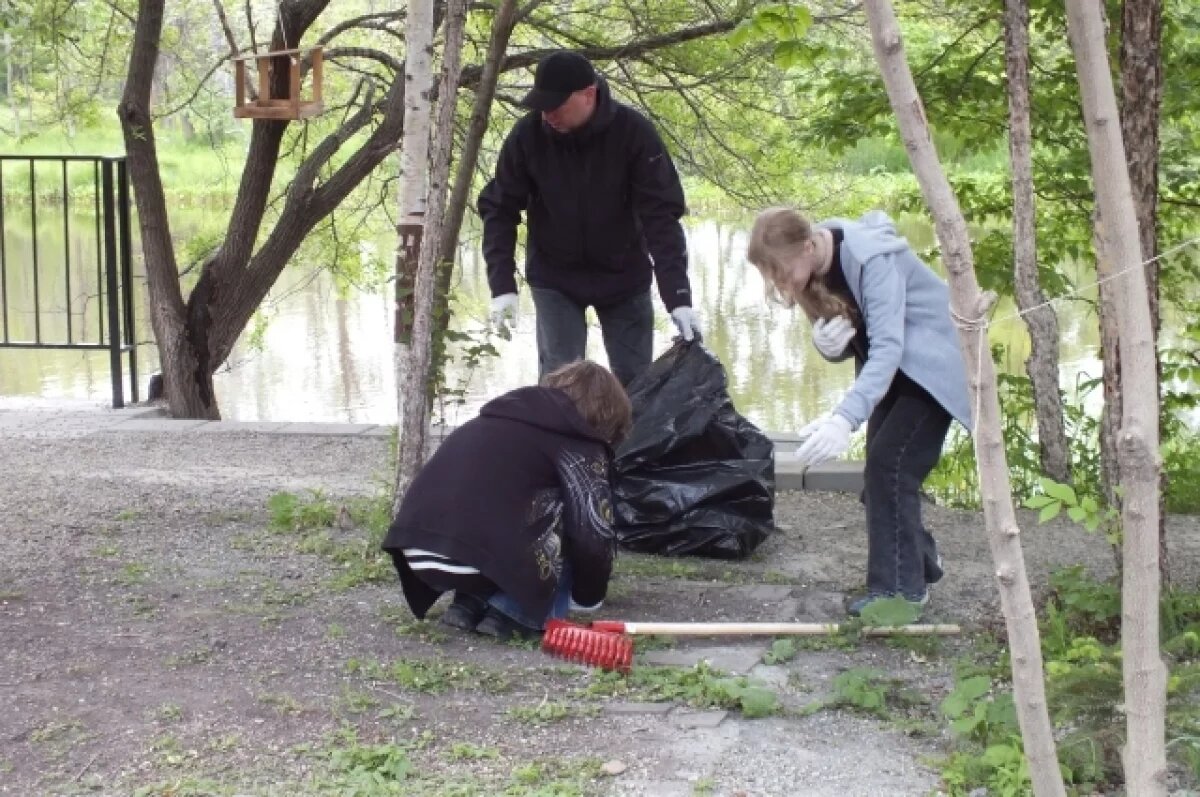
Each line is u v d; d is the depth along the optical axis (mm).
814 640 4863
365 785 3699
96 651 4637
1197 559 6012
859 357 5031
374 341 16828
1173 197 9000
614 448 4984
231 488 6969
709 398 6000
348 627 4910
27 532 5980
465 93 11586
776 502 7016
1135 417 2725
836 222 4785
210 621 4934
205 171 21531
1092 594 4816
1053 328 6391
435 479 4773
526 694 4375
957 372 4770
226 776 3787
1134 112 4477
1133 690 2828
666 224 6145
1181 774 3777
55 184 24078
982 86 8734
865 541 6324
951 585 5582
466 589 4723
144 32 10141
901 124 2590
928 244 15188
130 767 3848
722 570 5820
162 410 10031
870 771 3846
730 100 11531
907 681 4523
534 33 12219
